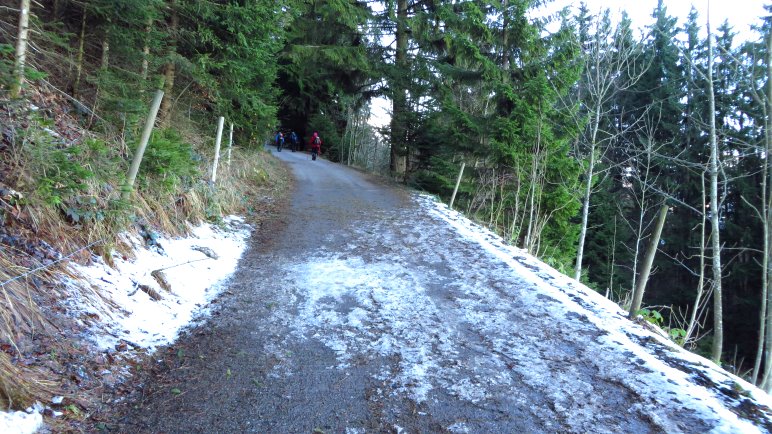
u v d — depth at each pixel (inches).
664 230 1025.5
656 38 1023.6
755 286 899.4
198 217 293.3
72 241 168.9
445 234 344.2
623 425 121.7
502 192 522.9
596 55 455.2
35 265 141.9
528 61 542.3
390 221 381.4
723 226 943.0
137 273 191.5
